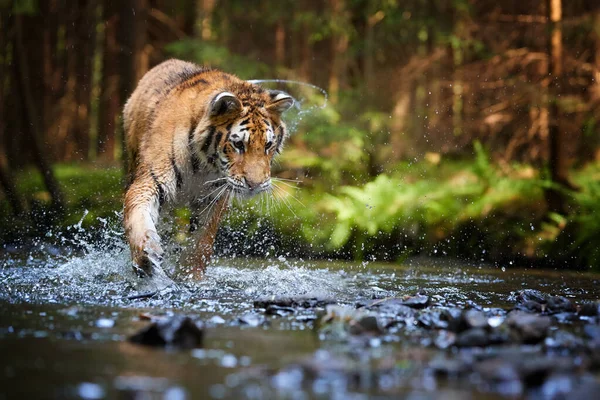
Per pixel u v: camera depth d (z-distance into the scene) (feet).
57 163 56.59
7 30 52.03
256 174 21.34
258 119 21.71
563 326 14.15
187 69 23.93
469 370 9.95
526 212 38.75
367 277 24.71
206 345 11.62
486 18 52.29
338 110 49.55
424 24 50.90
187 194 22.36
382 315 14.57
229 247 36.32
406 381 9.52
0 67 52.90
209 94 21.79
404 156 47.50
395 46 53.62
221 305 16.31
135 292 18.04
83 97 61.67
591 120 43.34
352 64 54.24
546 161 43.45
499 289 21.50
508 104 47.80
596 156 43.96
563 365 10.12
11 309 14.75
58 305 15.53
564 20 42.93
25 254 30.01
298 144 47.55
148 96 23.35
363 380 9.52
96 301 16.39
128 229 20.07
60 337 11.89
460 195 41.01
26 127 43.86
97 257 23.77
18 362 10.09
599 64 43.73
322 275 24.62
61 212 42.04
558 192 39.09
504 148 48.42
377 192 39.70
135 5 52.11
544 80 43.80
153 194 21.02
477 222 38.32
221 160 21.39
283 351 11.27
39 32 60.13
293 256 37.55
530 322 13.14
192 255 22.48
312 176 45.75
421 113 50.08
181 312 15.16
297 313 15.30
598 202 36.96
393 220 38.60
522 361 10.28
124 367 9.96
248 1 54.39
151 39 60.49
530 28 50.08
